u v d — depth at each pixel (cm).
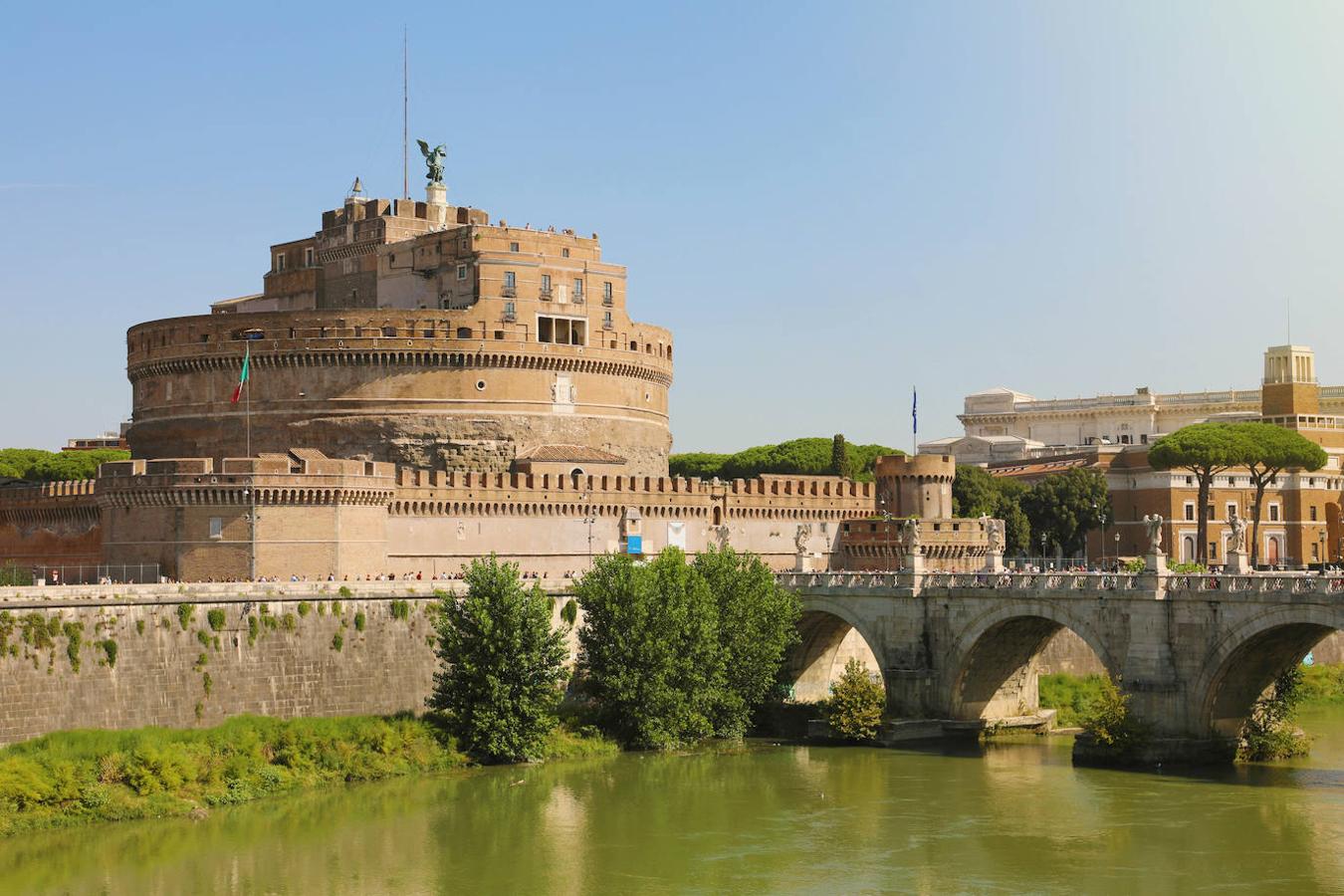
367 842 10381
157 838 10394
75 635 11344
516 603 12862
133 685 11638
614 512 16862
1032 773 12350
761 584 14312
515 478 16138
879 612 14475
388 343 17000
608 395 18225
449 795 11662
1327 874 9500
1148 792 11481
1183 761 12206
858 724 13762
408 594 13488
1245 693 12431
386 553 15000
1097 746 12550
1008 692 14500
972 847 10194
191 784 11256
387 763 12269
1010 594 13362
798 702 15100
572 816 11100
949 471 19488
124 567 13388
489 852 10175
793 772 12544
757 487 18175
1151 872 9588
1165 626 12206
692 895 9294
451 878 9631
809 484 18588
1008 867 9744
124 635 11644
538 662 12925
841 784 12050
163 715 11800
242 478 13825
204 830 10612
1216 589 11894
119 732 11375
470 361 17238
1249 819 10681
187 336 17438
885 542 18288
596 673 13625
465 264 17662
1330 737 13825
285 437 17075
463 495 15662
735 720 14050
